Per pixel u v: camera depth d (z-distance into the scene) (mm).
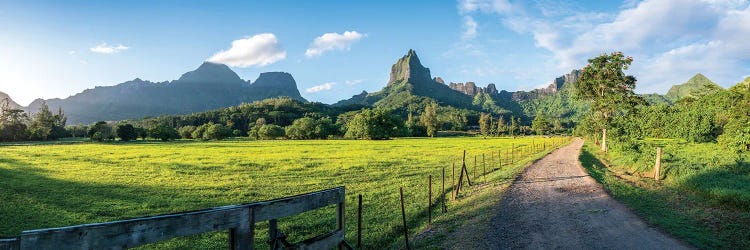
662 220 11734
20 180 26203
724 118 62312
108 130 113562
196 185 24422
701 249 9125
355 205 17812
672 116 74562
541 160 34625
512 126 176625
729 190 14344
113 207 18078
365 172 30828
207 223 4973
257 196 21156
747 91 67750
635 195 16188
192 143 89188
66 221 15586
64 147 70250
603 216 12570
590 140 88312
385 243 11875
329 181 26094
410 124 151000
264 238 12766
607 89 48000
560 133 184750
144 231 4531
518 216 13031
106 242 4309
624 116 67438
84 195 20875
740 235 10008
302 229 13906
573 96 52500
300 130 116312
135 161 40250
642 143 39656
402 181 25516
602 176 22844
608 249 9375
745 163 22984
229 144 81250
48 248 4023
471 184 22500
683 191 16734
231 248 5266
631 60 45906
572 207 14180
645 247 9383
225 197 20750
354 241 12094
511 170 26953
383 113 112562
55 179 26719
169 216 4691
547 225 11758
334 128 124688
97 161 40375
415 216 14992
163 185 24391
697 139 57500
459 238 10984
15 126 109688
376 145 73688
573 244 9859
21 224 15070
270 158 43562
